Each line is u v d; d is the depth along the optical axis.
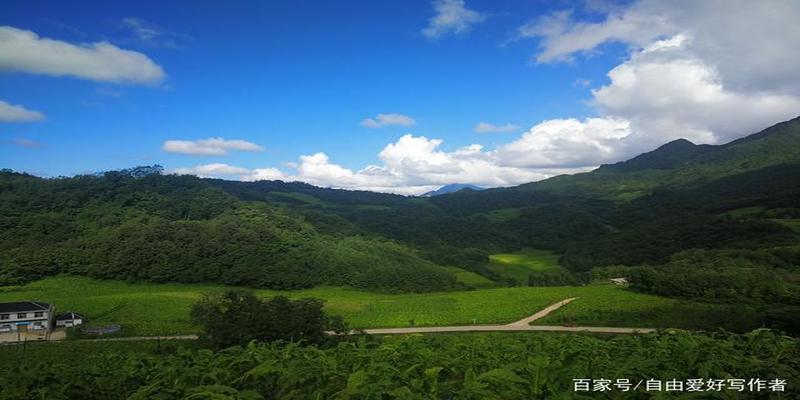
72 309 68.31
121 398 9.62
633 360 9.73
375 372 8.93
